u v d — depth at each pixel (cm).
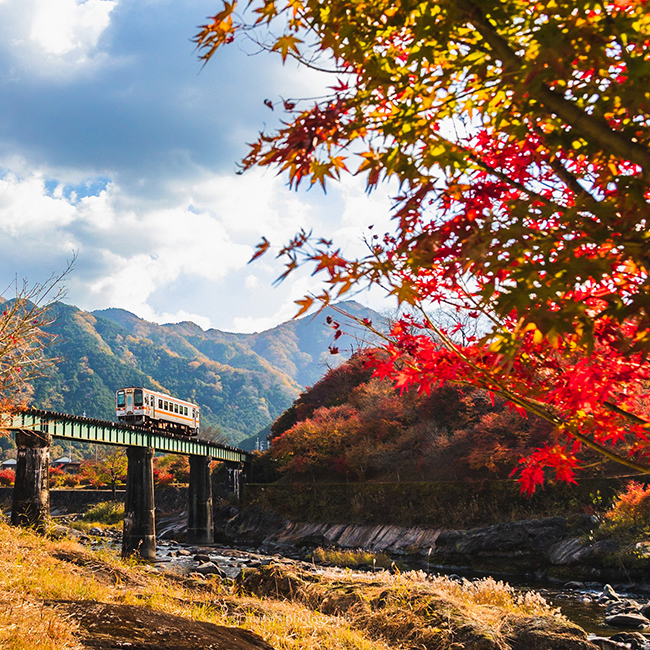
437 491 3909
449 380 332
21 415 2634
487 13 193
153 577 1166
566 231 206
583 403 278
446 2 196
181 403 5009
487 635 755
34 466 2630
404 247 220
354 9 220
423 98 216
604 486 3075
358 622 888
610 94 182
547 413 321
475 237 203
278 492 5175
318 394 6881
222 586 1161
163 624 568
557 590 2233
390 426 5112
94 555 1257
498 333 232
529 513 3288
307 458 5338
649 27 175
